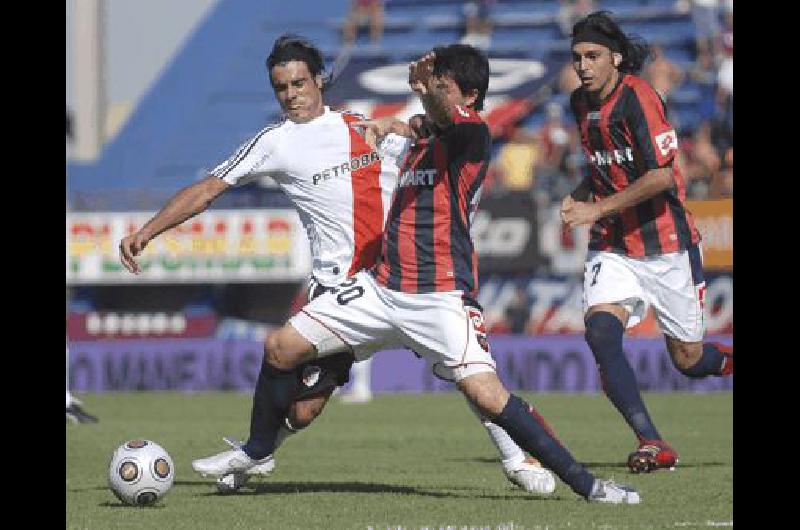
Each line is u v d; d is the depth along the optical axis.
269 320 96.00
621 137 36.69
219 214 89.69
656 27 114.94
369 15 124.62
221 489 31.44
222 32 126.19
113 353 89.62
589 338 37.78
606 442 48.19
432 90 28.03
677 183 38.25
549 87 108.81
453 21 121.94
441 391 85.44
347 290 29.67
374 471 37.78
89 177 113.88
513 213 83.31
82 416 58.38
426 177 28.50
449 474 36.78
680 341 39.47
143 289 97.88
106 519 26.62
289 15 126.62
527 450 28.62
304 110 30.66
